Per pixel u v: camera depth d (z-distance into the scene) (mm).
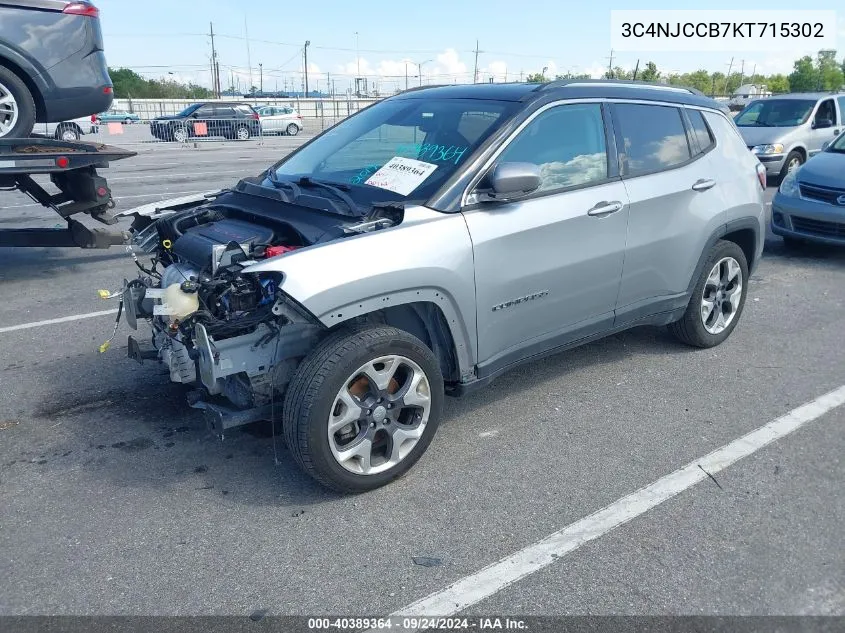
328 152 4539
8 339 5684
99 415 4398
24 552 3123
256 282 3371
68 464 3844
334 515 3391
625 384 4836
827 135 14664
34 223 10234
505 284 3840
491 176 3799
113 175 15773
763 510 3416
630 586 2910
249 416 3486
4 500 3516
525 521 3338
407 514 3395
